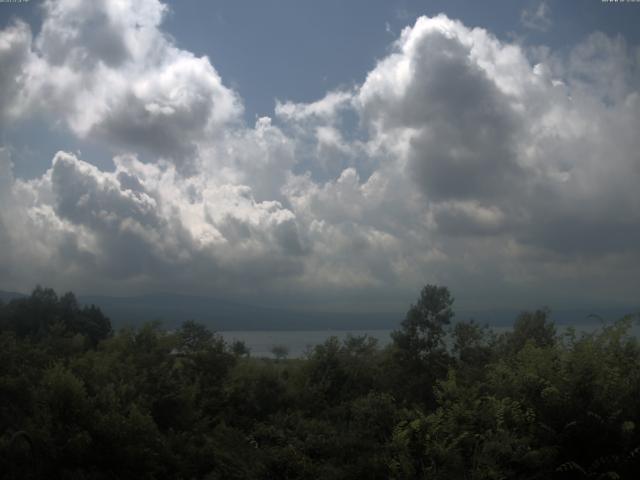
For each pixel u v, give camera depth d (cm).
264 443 1486
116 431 1224
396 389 1852
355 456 1319
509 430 1145
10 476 1096
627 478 1066
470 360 1856
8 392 1346
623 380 1136
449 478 1096
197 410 1728
